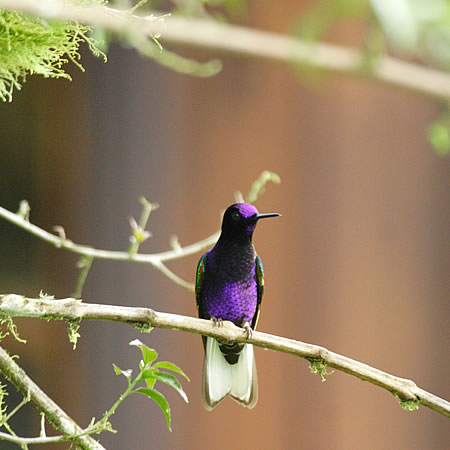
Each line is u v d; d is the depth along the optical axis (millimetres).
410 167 11602
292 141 11359
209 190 11203
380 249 11461
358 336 11273
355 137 11477
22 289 11078
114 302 10898
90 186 11195
